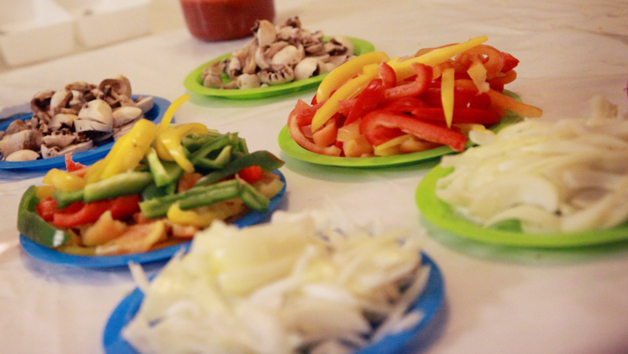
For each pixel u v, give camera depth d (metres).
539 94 1.41
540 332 0.66
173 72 2.18
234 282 0.62
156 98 1.78
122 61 2.44
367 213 1.00
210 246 0.66
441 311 0.73
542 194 0.79
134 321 0.65
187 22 2.42
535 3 2.22
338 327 0.61
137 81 2.15
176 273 0.67
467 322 0.70
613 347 0.64
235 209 0.99
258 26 1.77
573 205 0.79
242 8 2.32
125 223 1.00
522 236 0.76
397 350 0.60
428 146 1.12
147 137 1.00
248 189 0.96
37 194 1.09
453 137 1.07
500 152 0.91
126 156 0.98
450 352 0.66
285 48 1.77
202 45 2.49
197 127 1.11
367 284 0.62
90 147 1.49
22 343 0.81
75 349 0.78
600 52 1.61
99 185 0.96
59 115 1.55
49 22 2.70
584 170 0.80
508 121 1.20
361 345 0.61
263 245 0.65
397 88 1.17
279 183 1.06
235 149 1.08
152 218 0.95
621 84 1.37
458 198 0.86
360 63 1.33
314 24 2.52
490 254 0.82
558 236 0.75
